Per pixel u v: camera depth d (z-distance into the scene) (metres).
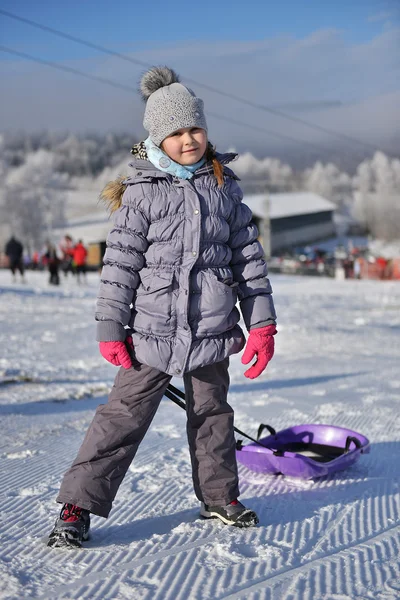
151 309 2.63
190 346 2.63
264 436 4.39
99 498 2.59
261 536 2.67
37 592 2.16
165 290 2.62
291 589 2.19
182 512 2.97
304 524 2.82
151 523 2.83
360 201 118.38
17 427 4.56
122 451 2.65
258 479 3.51
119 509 3.00
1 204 82.00
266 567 2.36
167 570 2.33
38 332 10.37
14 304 15.10
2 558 2.43
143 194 2.65
